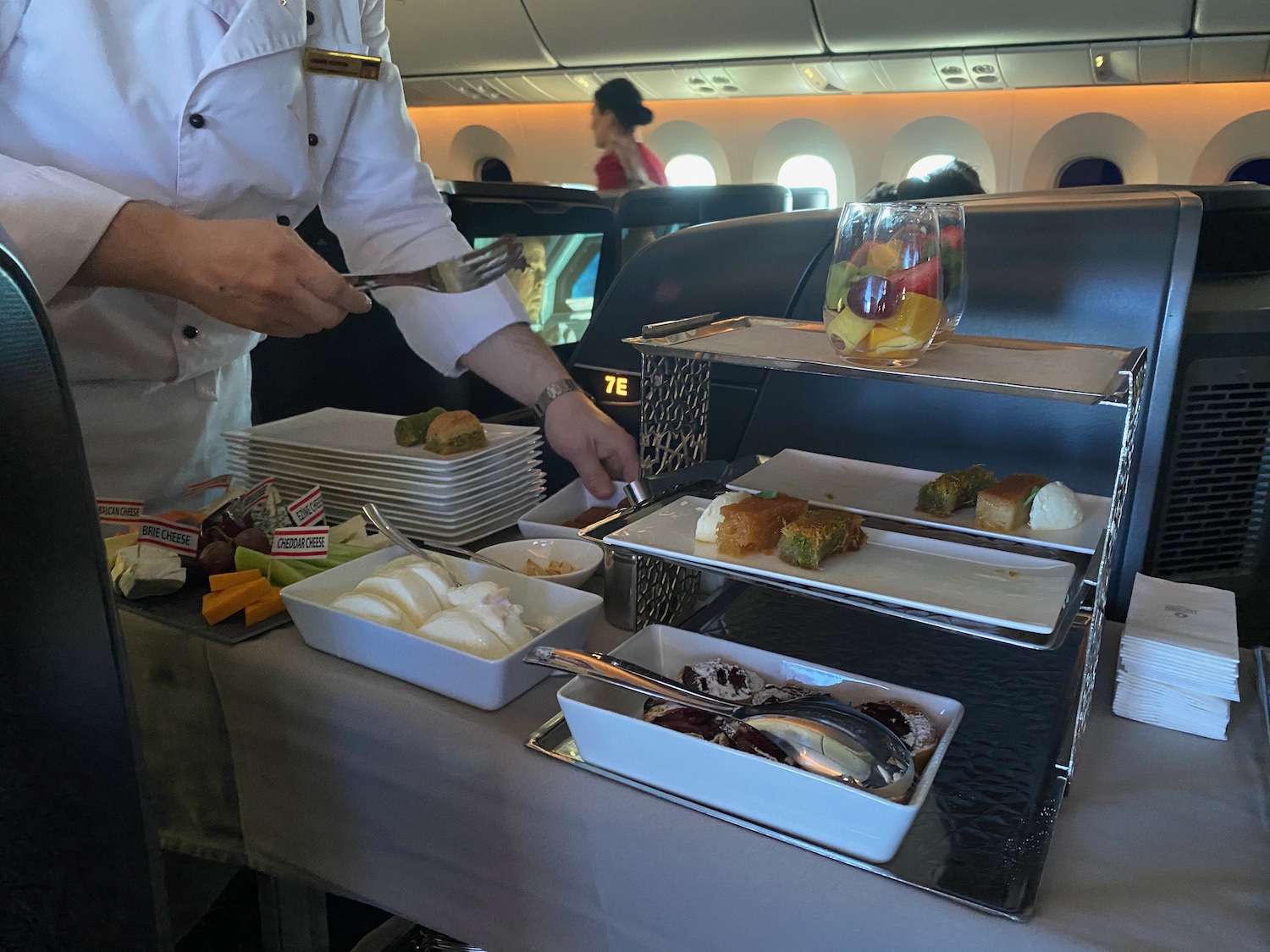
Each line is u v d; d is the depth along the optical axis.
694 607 0.91
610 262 2.07
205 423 1.21
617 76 4.91
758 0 4.08
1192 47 3.65
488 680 0.67
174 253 0.82
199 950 1.12
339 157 1.17
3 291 0.39
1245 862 0.55
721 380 1.15
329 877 0.79
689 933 0.60
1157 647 0.68
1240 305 0.92
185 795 0.85
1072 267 0.93
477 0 4.61
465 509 1.02
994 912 0.50
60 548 0.42
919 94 4.60
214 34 0.95
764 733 0.58
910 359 0.69
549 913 0.66
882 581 0.70
